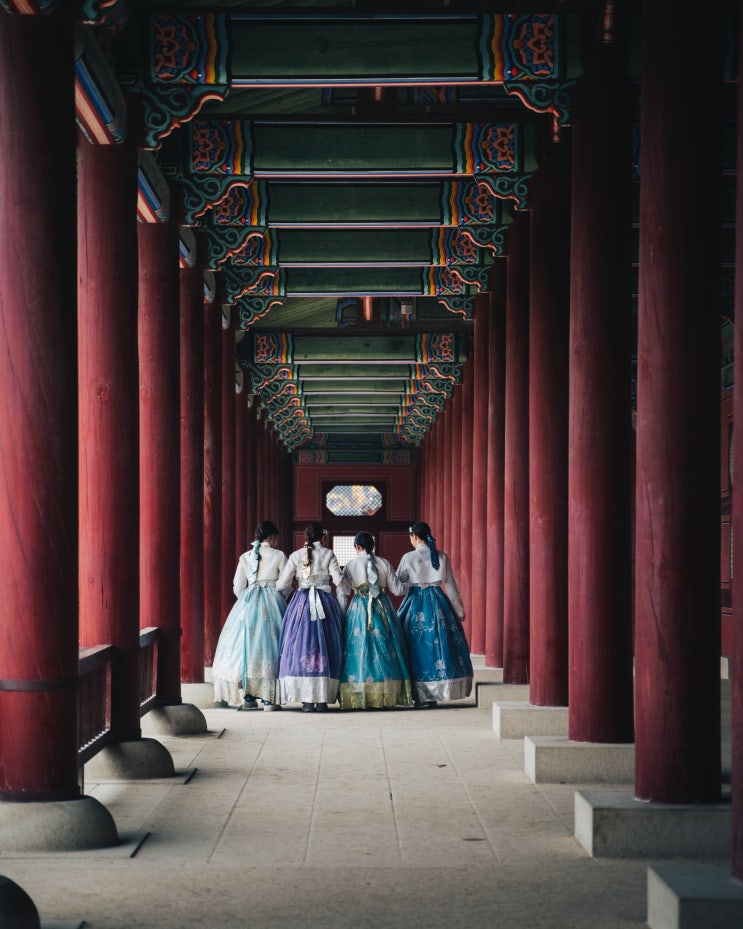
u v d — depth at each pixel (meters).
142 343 11.60
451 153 11.99
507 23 9.46
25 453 6.94
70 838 6.86
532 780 9.03
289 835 7.31
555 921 5.56
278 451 37.72
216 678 13.62
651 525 7.16
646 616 7.16
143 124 9.61
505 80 9.44
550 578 11.20
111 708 9.17
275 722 12.45
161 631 11.39
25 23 7.02
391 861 6.69
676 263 7.10
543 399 11.10
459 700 14.27
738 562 5.32
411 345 22.27
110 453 9.20
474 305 18.84
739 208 5.41
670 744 7.02
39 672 6.95
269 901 5.89
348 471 44.53
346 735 11.47
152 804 8.23
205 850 6.93
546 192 11.48
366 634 13.48
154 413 11.51
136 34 9.59
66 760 7.02
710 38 7.16
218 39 9.59
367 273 17.50
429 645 13.61
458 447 25.88
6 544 6.96
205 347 15.91
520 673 13.70
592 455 9.10
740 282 5.36
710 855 6.76
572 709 9.25
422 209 13.93
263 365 22.59
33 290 6.96
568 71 9.34
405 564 13.85
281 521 38.53
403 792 8.66
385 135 12.05
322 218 14.08
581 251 9.19
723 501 17.95
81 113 8.73
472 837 7.27
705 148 7.14
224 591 18.62
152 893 6.03
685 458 7.09
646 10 7.30
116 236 9.34
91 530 9.20
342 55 9.62
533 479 11.27
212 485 15.97
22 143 6.99
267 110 12.59
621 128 9.20
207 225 14.02
